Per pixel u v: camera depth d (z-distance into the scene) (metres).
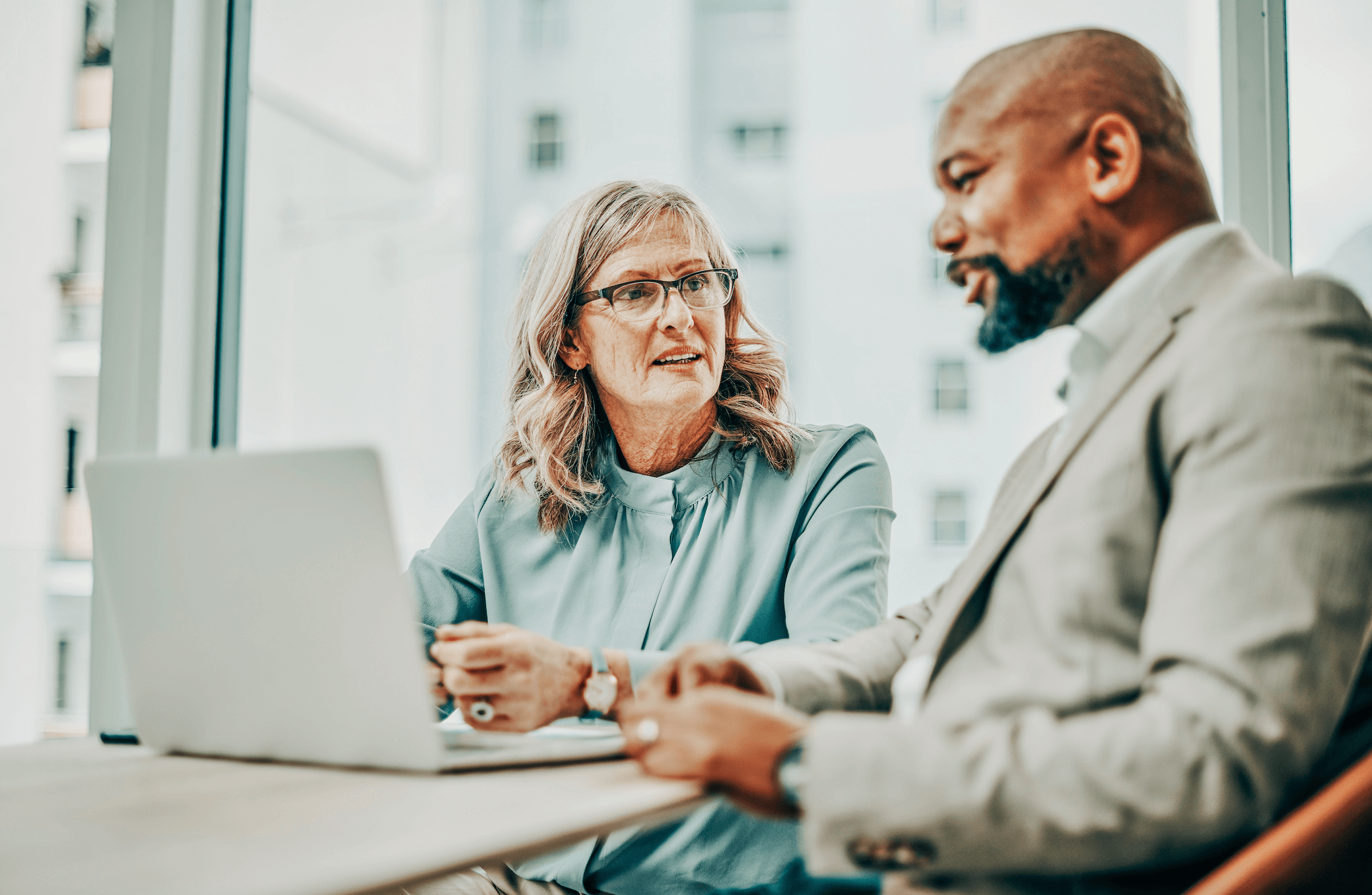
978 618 0.80
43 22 1.68
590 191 1.40
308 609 0.76
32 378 1.69
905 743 0.63
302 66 20.98
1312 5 1.37
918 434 21.20
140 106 1.66
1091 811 0.60
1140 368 0.76
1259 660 0.61
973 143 0.86
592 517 1.36
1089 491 0.75
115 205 1.67
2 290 1.68
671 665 0.81
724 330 1.37
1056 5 8.06
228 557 0.79
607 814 0.59
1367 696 0.72
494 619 1.36
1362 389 0.67
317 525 0.74
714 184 23.67
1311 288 0.71
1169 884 0.66
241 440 1.75
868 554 1.27
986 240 0.86
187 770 0.79
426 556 1.43
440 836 0.53
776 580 1.29
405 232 23.25
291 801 0.65
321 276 21.70
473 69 24.27
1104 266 0.83
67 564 1.60
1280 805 0.61
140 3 1.66
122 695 1.57
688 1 23.92
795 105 23.62
